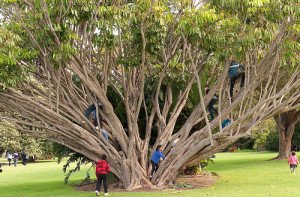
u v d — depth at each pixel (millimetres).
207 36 14469
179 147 17875
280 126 35938
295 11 13477
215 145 17062
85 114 17562
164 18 14664
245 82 16281
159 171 17797
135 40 15289
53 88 17406
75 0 13406
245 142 66562
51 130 17062
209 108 19047
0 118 16844
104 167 15836
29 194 17953
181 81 19016
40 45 14953
